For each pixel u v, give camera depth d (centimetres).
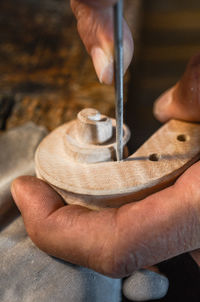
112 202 23
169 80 66
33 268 23
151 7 90
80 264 23
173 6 89
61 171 24
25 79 40
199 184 22
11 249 24
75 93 38
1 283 23
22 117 36
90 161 24
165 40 76
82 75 41
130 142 35
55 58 45
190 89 26
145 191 23
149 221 22
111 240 22
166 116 28
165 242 22
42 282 23
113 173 23
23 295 23
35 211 23
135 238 22
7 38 48
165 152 25
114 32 20
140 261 22
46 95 38
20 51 45
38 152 25
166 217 22
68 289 23
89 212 23
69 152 24
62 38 48
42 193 24
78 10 22
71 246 22
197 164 23
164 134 26
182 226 22
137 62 50
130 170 24
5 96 38
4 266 24
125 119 39
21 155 31
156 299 25
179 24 82
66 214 23
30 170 29
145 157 24
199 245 22
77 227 22
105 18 21
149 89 64
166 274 26
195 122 27
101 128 24
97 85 40
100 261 22
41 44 47
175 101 27
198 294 25
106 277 24
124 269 22
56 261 24
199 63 26
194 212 22
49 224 23
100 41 22
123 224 22
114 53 20
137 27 50
